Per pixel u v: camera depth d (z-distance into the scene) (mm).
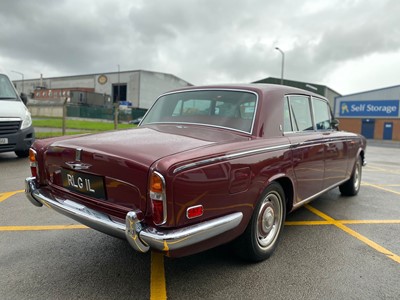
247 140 3166
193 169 2523
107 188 2754
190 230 2475
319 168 4340
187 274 3146
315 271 3252
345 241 4051
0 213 4797
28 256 3469
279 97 3752
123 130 3607
